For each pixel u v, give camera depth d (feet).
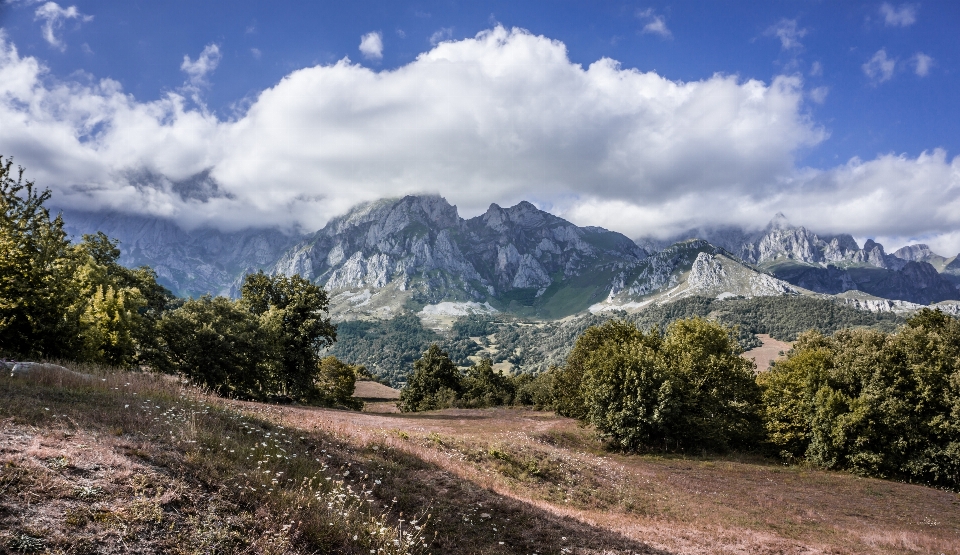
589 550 41.22
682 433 135.44
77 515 22.33
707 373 152.46
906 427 122.83
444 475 54.54
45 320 78.64
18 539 19.57
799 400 141.69
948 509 96.07
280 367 179.42
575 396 170.30
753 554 51.44
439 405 256.52
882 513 87.66
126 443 31.89
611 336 186.39
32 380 47.88
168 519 24.56
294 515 29.27
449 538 38.06
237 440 41.32
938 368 125.39
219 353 130.62
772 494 95.61
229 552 23.91
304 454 45.14
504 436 114.01
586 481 80.43
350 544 29.25
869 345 144.36
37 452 26.84
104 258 170.50
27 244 76.28
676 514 70.74
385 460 53.98
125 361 106.52
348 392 292.20
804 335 192.24
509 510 48.06
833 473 126.11
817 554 54.65
